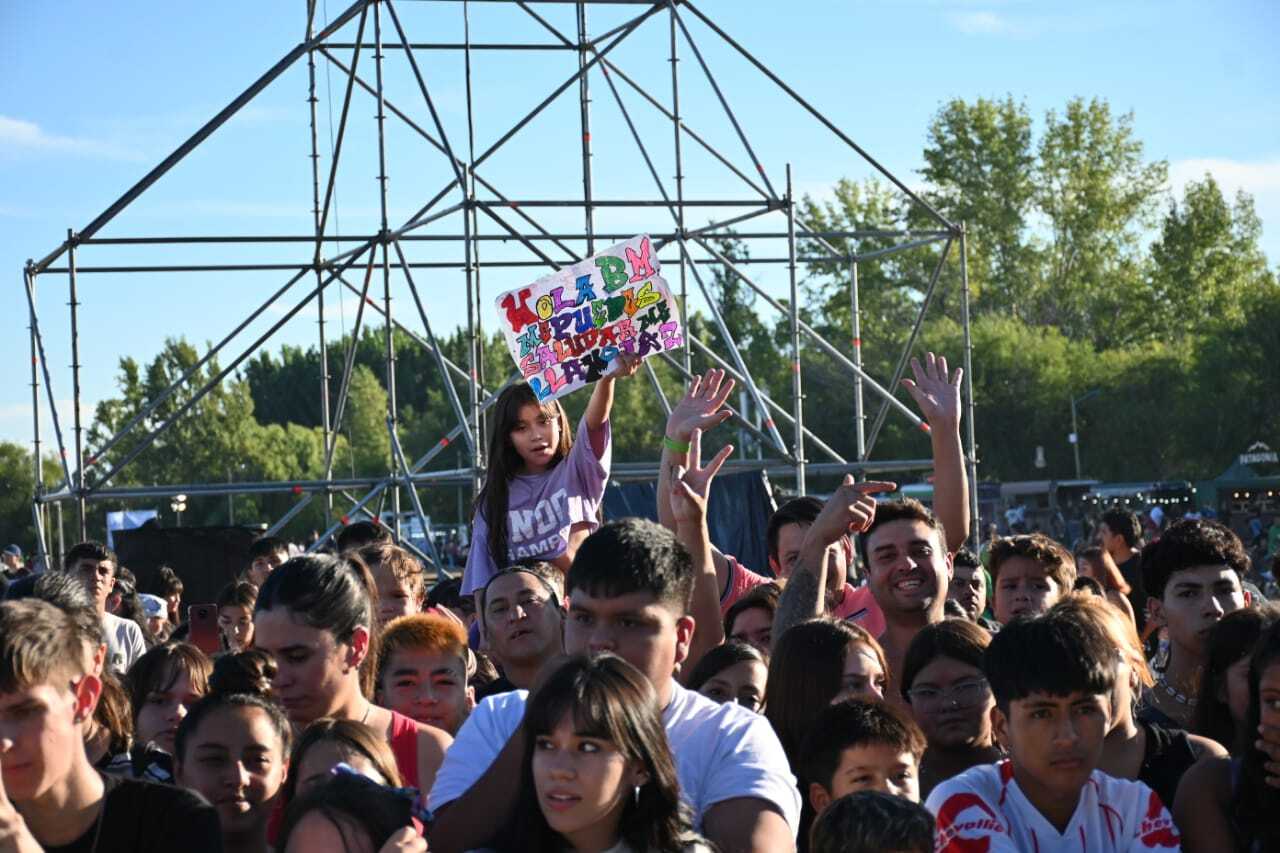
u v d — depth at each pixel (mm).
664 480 5793
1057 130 64750
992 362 59344
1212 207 67500
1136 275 65500
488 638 5527
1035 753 3941
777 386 60031
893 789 4207
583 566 3834
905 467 16328
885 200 64438
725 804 3697
